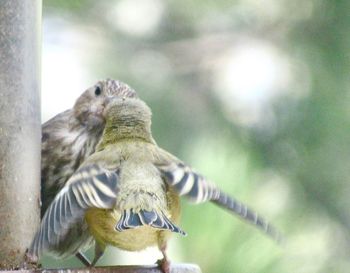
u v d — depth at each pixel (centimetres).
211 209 1282
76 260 1298
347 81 1404
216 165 1335
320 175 1387
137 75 1411
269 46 1430
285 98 1404
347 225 1389
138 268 964
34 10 1077
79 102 1138
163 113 1388
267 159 1382
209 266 1271
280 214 1364
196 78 1423
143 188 910
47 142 1115
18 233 1039
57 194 1009
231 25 1441
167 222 885
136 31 1433
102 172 919
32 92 1069
